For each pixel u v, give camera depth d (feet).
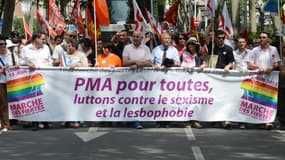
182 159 34.73
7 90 47.11
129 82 47.75
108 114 47.88
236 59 51.29
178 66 48.49
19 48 54.80
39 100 47.60
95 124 49.80
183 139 41.93
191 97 47.83
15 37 66.59
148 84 47.75
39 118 47.62
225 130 46.80
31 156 35.76
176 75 47.73
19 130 46.88
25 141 41.29
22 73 47.34
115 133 44.70
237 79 47.73
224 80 47.73
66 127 48.32
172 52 48.49
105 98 47.83
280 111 48.29
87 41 52.70
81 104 47.83
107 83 47.73
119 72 47.67
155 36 66.33
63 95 47.70
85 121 48.26
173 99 47.83
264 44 47.62
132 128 47.60
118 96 47.83
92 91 47.78
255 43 62.39
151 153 36.55
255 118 47.73
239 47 51.29
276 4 55.21
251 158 35.22
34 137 43.06
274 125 50.08
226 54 49.24
